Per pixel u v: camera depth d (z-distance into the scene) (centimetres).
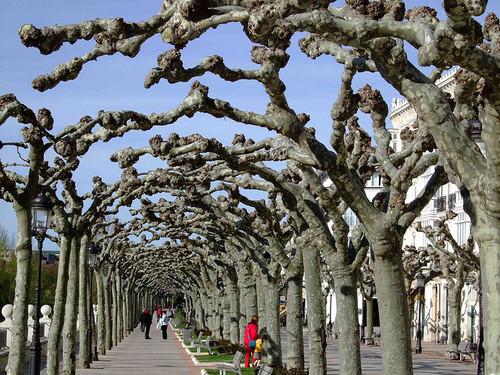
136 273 6488
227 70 1141
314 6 912
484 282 877
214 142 1426
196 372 2839
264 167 1506
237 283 3944
